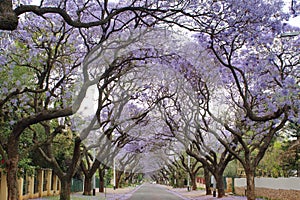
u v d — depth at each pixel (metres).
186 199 34.41
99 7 16.78
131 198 35.53
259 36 14.81
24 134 19.86
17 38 16.64
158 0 12.84
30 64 17.00
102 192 39.41
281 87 15.14
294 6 14.48
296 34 15.05
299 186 25.80
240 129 22.30
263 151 21.88
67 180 20.78
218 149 30.81
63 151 28.64
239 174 51.09
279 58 16.69
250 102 19.88
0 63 15.45
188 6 12.73
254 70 17.36
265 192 32.06
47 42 16.78
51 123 24.17
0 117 16.78
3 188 21.81
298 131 28.05
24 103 16.62
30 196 27.30
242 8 13.36
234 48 15.69
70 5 16.47
